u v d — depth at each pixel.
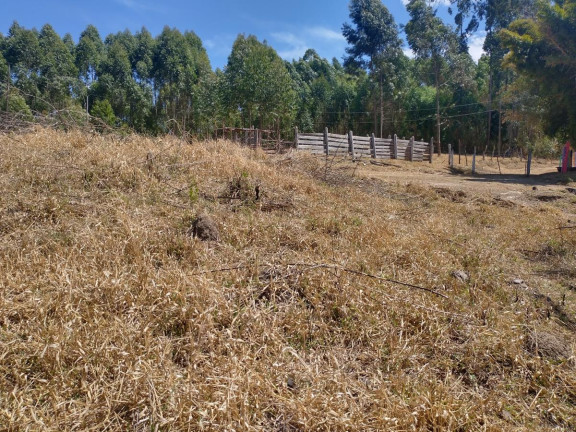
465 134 39.44
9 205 3.90
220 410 1.99
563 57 16.81
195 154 6.49
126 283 2.86
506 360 2.79
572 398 2.52
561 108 18.81
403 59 39.16
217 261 3.51
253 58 30.80
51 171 4.71
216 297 2.86
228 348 2.49
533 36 17.84
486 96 39.28
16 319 2.58
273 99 31.08
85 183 4.67
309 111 43.88
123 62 43.28
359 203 6.48
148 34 52.75
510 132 36.81
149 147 6.32
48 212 3.93
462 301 3.40
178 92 44.75
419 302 3.22
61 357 2.25
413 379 2.51
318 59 59.88
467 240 5.13
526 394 2.53
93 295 2.76
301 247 4.13
